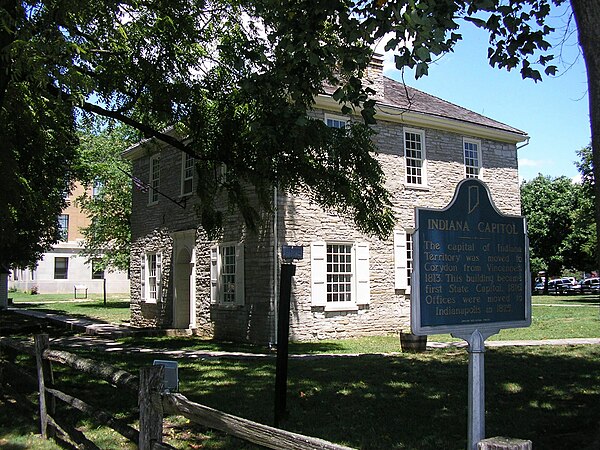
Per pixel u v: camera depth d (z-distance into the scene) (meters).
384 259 18.53
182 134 13.23
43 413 6.26
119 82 11.41
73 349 14.39
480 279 4.61
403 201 19.12
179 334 19.67
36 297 46.09
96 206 34.97
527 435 6.30
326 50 7.14
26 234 20.69
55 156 17.53
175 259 21.08
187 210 20.50
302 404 7.76
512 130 22.38
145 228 23.70
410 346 13.52
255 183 11.80
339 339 17.19
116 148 34.00
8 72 7.90
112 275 53.97
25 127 10.85
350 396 8.24
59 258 52.06
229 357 13.15
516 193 22.41
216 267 18.47
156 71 11.29
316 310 16.92
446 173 20.42
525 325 4.78
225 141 11.87
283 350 6.81
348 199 11.60
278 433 3.14
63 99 9.73
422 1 5.60
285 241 16.52
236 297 17.42
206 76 12.02
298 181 11.77
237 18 11.39
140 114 13.57
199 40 11.77
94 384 9.11
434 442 6.04
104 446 5.89
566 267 45.78
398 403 7.81
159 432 4.32
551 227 43.78
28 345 6.91
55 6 8.11
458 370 10.43
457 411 7.37
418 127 19.91
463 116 21.38
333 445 2.83
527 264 4.90
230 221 17.88
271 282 16.25
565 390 8.59
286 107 8.10
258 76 7.96
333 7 6.61
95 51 10.59
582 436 6.17
